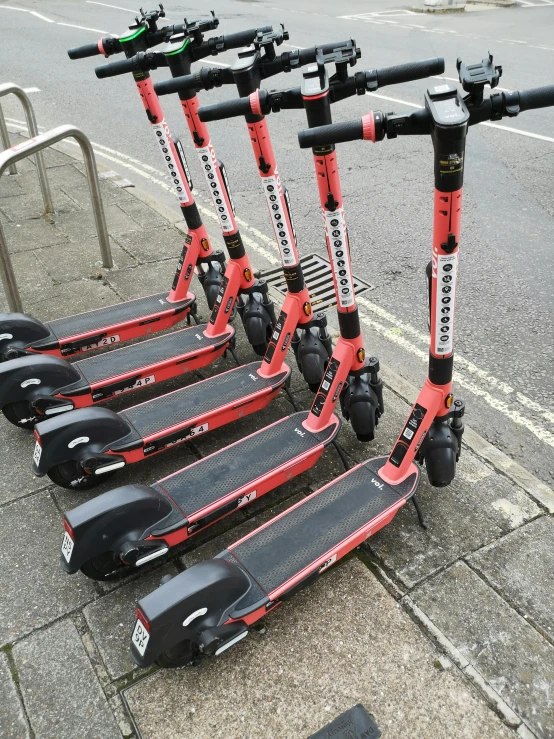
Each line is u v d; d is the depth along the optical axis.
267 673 2.02
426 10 14.80
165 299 3.77
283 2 15.88
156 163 6.62
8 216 5.32
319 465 2.84
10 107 8.37
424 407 2.37
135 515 2.22
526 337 3.77
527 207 5.34
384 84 2.13
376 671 2.01
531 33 12.09
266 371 3.11
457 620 2.15
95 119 7.88
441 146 1.75
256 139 2.52
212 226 5.21
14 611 2.23
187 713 1.92
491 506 2.57
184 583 1.90
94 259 4.61
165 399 2.96
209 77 2.46
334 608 2.20
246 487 2.48
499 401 3.28
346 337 2.66
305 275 4.54
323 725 1.88
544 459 2.93
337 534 2.27
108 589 2.30
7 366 2.84
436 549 2.40
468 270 4.46
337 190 2.28
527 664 2.01
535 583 2.26
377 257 4.71
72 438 2.53
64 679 2.02
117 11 14.23
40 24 13.13
